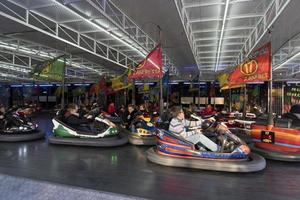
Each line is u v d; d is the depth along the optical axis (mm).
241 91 15688
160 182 3359
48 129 8891
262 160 3943
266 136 4691
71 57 11680
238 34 8555
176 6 5422
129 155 4883
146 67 6039
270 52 4742
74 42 9188
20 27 7246
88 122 6051
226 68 14047
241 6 6180
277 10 5586
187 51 9516
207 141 4109
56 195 2639
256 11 6516
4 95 24953
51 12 6723
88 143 5613
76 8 6285
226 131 4242
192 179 3479
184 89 17766
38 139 6508
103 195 2463
